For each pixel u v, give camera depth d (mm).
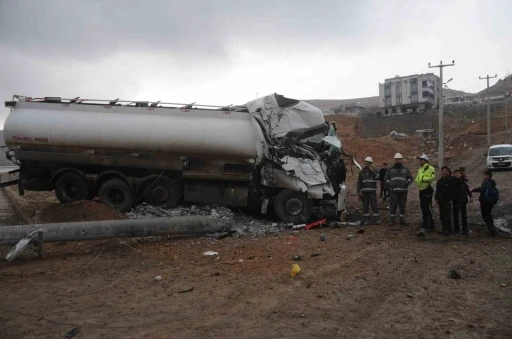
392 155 40125
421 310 5477
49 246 8961
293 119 12172
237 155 11500
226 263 7770
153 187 12094
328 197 12070
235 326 5000
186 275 7043
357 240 9570
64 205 11594
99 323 5094
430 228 10633
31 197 20906
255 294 6090
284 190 11719
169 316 5309
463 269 7254
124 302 5797
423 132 51500
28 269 7406
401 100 66625
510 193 16109
